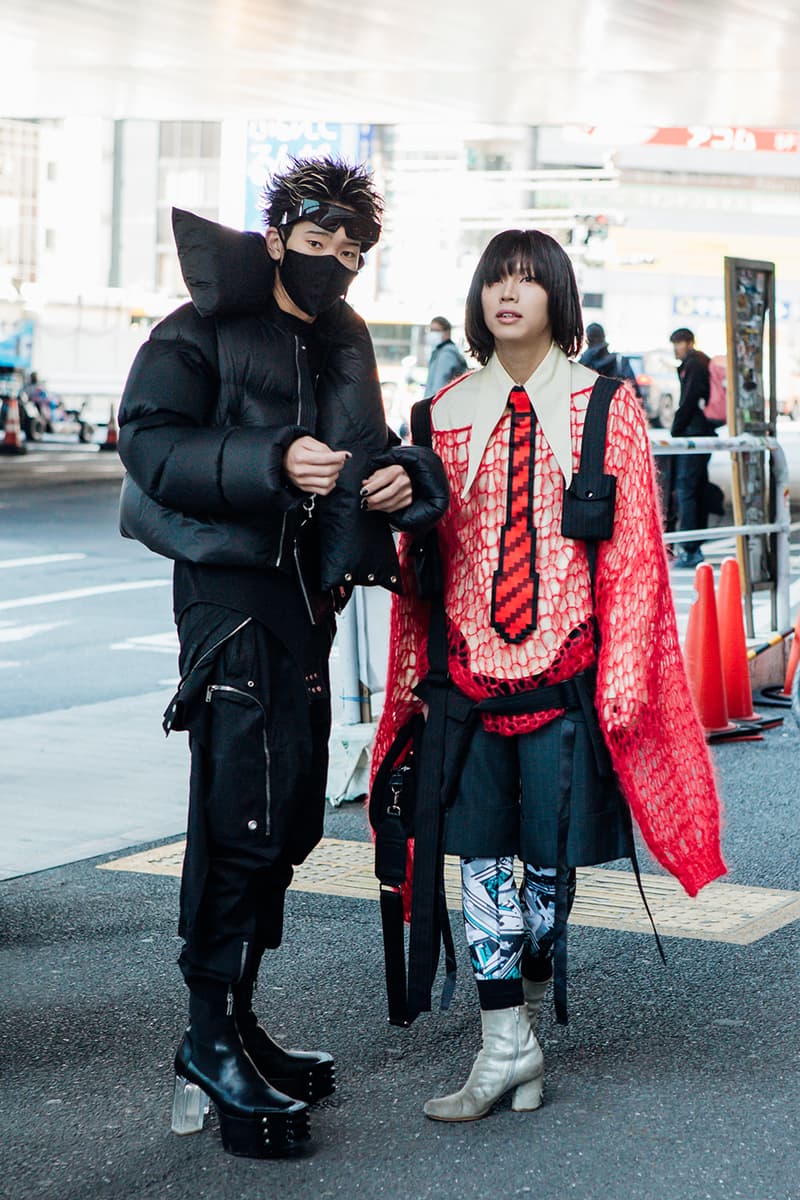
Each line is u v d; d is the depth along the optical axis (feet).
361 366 10.64
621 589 10.79
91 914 16.14
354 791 20.90
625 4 40.04
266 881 10.93
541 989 11.98
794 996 13.76
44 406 112.88
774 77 50.80
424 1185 10.14
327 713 10.92
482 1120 11.12
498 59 49.29
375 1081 11.90
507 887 11.30
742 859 18.33
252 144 97.45
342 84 55.83
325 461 9.65
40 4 43.62
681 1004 13.55
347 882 17.26
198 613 10.37
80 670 30.91
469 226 135.85
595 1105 11.38
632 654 10.69
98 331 128.16
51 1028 13.01
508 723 10.98
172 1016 13.32
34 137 239.91
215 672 10.30
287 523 10.20
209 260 10.12
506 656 10.98
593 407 10.94
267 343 10.35
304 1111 10.53
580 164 202.39
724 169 214.90
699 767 11.23
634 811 10.93
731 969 14.48
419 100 59.16
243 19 44.34
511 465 11.05
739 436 30.22
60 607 39.09
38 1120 11.20
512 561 11.00
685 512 47.85
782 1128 11.00
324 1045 12.65
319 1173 10.32
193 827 10.38
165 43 48.75
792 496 73.20
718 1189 10.05
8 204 237.86
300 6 42.11
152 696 28.30
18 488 71.41
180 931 10.58
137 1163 10.50
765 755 24.13
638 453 10.92
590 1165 10.41
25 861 18.04
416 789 11.34
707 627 25.07
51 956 14.85
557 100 57.72
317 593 10.60
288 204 10.28
